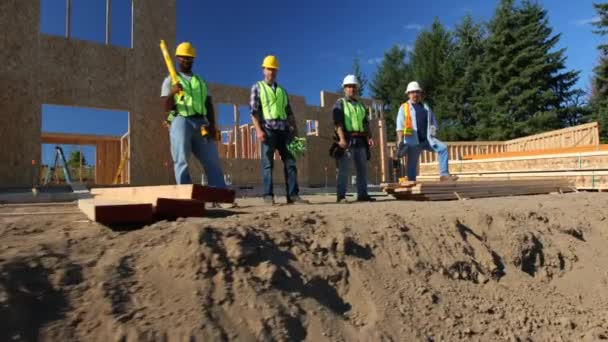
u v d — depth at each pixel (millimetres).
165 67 15203
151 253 2432
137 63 14625
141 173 14477
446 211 4008
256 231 2799
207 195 3469
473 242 3562
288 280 2516
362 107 6531
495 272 3406
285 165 5809
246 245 2590
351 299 2631
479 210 4094
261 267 2492
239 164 17703
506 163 9742
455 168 11320
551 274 3682
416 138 6957
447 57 38438
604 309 3398
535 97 31344
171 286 2215
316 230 3100
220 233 2635
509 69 32062
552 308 3240
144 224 2994
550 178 8125
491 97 32969
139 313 2012
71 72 13383
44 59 12961
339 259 2850
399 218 3553
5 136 12289
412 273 3006
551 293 3430
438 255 3246
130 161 14328
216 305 2180
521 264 3621
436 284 3018
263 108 5602
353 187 18594
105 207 2809
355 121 6371
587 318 3230
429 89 39062
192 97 4938
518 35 32219
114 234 2691
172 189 3623
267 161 5609
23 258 2158
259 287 2373
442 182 6105
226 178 17297
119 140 19453
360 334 2396
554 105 32125
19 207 5164
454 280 3154
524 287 3387
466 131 34500
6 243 2408
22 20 12680
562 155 8344
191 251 2408
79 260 2273
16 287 1953
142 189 3977
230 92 17562
